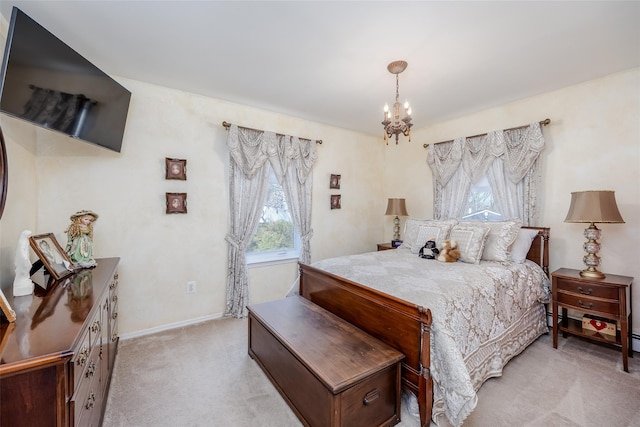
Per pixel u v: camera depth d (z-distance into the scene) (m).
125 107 2.36
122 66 2.39
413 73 2.49
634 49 2.11
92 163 2.47
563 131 2.81
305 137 3.79
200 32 1.91
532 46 2.06
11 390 0.86
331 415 1.31
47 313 1.21
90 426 1.28
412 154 4.30
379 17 1.75
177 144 2.87
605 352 2.39
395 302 1.70
